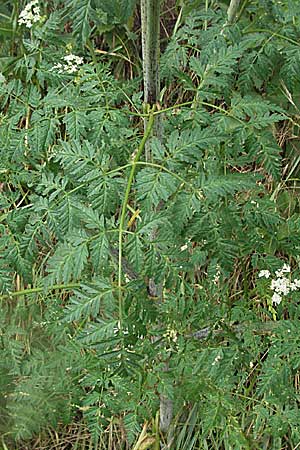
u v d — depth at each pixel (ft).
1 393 7.09
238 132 4.62
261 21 5.47
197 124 4.67
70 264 4.16
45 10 7.80
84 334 4.26
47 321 6.63
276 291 5.74
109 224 4.25
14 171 5.10
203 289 6.52
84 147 4.39
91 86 4.93
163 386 5.94
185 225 4.25
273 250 6.45
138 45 9.29
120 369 4.00
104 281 4.25
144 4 4.01
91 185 4.28
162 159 4.25
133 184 4.27
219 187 4.19
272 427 6.51
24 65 5.21
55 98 4.80
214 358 5.65
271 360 5.73
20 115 4.94
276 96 7.93
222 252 4.25
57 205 4.46
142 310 4.38
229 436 6.59
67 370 6.85
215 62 4.80
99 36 9.41
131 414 6.24
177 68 5.57
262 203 4.99
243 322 6.07
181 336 5.92
